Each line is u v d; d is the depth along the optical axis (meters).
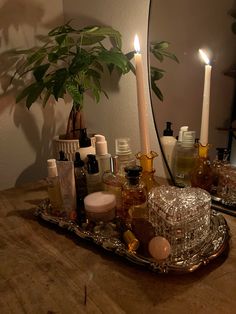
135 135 0.85
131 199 0.53
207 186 0.65
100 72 0.91
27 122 1.01
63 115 1.10
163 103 0.73
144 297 0.38
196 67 0.63
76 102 0.74
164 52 0.69
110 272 0.43
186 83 0.66
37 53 0.79
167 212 0.44
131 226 0.50
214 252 0.45
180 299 0.37
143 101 0.56
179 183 0.73
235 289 0.39
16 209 0.70
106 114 0.95
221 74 0.59
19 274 0.44
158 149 0.79
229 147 0.61
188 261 0.43
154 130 0.79
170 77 0.69
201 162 0.66
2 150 0.98
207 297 0.37
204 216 0.47
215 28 0.58
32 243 0.53
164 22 0.67
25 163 1.04
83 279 0.42
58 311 0.36
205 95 0.63
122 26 0.80
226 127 0.60
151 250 0.43
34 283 0.41
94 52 0.77
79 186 0.61
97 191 0.62
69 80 0.73
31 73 0.98
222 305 0.36
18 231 0.58
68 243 0.52
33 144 1.05
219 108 0.61
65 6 1.01
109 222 0.55
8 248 0.51
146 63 0.75
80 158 0.64
